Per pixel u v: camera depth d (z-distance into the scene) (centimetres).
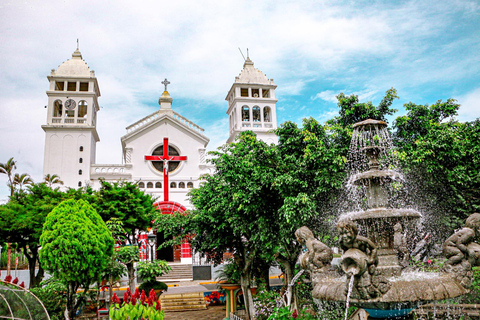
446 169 1271
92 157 3731
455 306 1009
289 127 1356
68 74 3753
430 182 1314
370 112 1384
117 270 1566
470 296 1055
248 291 1523
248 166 1313
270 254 1509
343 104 1424
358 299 671
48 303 1241
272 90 4147
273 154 1320
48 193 2369
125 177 3522
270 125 3997
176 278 3055
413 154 1234
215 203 1572
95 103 3966
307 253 826
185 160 3684
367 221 808
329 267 812
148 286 1616
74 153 3547
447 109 1385
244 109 4188
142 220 2508
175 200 3534
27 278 2700
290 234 1287
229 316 1658
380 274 664
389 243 812
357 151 1267
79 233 1201
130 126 3706
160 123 3728
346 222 676
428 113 1387
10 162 3912
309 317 1148
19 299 980
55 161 3500
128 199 2469
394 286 668
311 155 1210
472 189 1407
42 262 1197
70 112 3919
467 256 760
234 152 1402
